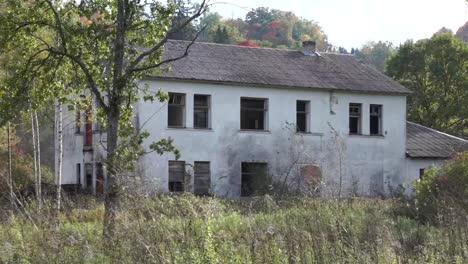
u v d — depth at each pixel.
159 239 10.17
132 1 16.12
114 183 12.55
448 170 20.81
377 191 36.34
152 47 17.00
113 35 16.44
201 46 38.06
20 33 16.48
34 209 16.19
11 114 16.34
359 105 39.59
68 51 16.23
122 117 16.69
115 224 11.55
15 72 17.05
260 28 80.38
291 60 40.03
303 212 15.52
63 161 39.56
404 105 40.56
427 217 17.62
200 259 9.67
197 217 11.27
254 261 9.90
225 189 35.59
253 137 36.41
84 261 11.23
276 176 36.00
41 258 11.21
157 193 13.19
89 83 16.47
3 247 11.82
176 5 16.56
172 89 34.53
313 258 9.90
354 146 38.84
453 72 54.25
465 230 10.95
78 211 18.77
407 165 40.22
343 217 13.52
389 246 10.54
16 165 31.66
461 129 55.06
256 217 16.92
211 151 35.41
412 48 55.78
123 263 10.12
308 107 38.06
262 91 36.81
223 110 35.88
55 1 16.52
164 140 16.06
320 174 36.09
